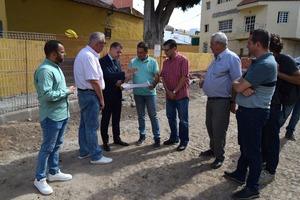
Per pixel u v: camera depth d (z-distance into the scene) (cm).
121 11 2169
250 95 376
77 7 1855
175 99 551
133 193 407
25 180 429
